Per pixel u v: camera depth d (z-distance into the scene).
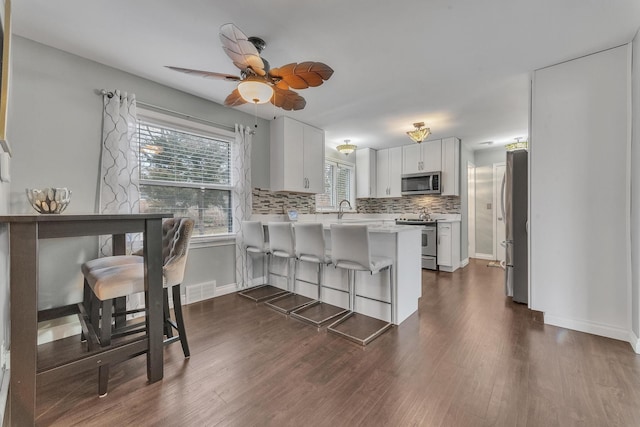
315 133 4.27
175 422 1.36
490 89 2.95
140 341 1.62
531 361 1.88
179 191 3.09
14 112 2.06
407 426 1.33
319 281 3.01
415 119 3.91
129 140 2.59
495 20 1.89
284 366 1.84
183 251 1.94
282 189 3.83
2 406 1.31
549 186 2.46
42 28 1.99
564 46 2.17
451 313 2.78
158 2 1.74
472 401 1.49
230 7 1.78
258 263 3.81
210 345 2.13
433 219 5.36
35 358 1.27
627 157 2.13
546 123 2.47
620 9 1.77
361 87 2.91
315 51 2.27
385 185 5.77
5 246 1.59
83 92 2.38
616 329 2.19
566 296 2.40
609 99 2.20
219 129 3.37
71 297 2.31
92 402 1.50
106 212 2.44
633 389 1.58
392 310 2.53
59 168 2.26
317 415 1.40
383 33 2.04
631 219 2.10
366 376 1.72
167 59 2.41
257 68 1.87
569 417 1.37
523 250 3.06
